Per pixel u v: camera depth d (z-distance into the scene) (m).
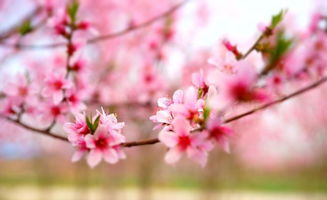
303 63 3.07
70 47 2.73
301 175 25.77
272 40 1.92
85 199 17.41
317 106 11.52
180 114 1.52
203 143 1.47
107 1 7.65
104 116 1.72
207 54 6.03
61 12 2.74
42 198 18.30
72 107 2.57
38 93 2.94
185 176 26.33
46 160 18.77
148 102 4.26
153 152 14.18
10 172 22.23
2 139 11.24
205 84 1.62
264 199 20.03
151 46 4.79
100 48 7.36
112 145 1.67
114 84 5.79
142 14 7.67
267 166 27.86
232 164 16.47
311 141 13.61
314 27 3.29
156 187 24.55
